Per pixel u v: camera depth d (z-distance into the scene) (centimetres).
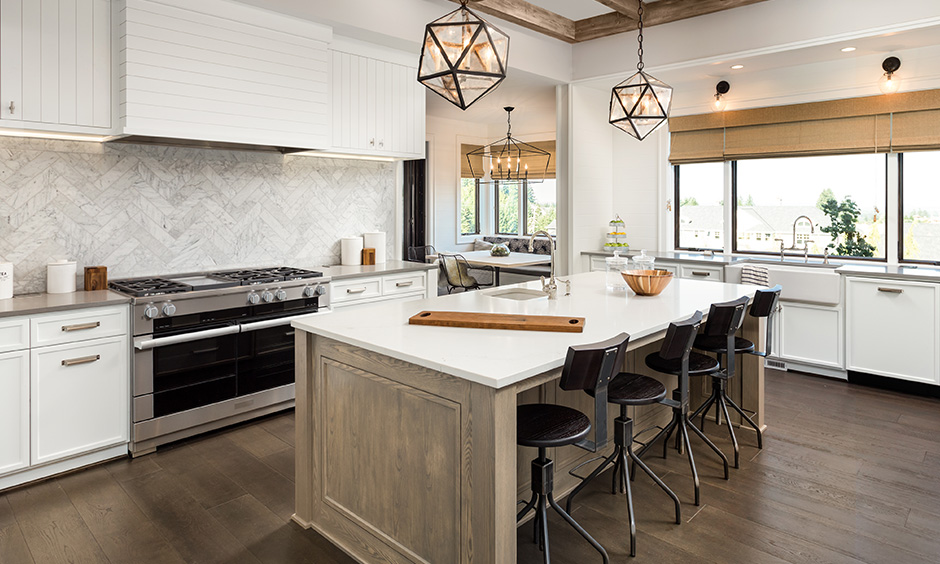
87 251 361
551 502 222
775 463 321
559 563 231
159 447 343
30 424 291
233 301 359
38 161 341
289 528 260
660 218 630
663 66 531
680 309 295
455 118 888
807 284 484
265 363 382
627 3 485
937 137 457
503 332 243
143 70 325
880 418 389
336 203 490
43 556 234
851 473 307
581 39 566
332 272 437
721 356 324
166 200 393
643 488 294
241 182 430
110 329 316
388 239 534
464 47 226
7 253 332
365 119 452
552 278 328
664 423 373
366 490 234
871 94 486
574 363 198
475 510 192
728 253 592
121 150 371
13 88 295
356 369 235
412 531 216
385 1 430
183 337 336
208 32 349
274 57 380
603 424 213
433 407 205
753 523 259
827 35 442
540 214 945
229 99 360
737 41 487
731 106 566
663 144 623
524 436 209
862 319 460
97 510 271
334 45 428
